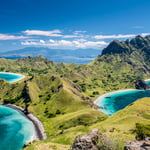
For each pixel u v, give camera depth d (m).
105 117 164.75
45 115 192.12
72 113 180.12
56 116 185.25
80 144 34.91
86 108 199.25
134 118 105.25
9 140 132.38
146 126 71.50
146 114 112.69
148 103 136.25
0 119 183.38
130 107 132.12
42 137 136.75
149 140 34.03
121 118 110.69
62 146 58.84
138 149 30.00
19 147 121.50
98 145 33.97
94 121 152.38
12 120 180.12
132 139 61.28
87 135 37.25
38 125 164.12
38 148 55.66
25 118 186.75
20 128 157.50
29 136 139.75
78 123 152.00
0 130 152.50
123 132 77.19
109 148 32.94
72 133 90.62
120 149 32.47
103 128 90.25
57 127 153.25
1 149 118.50
